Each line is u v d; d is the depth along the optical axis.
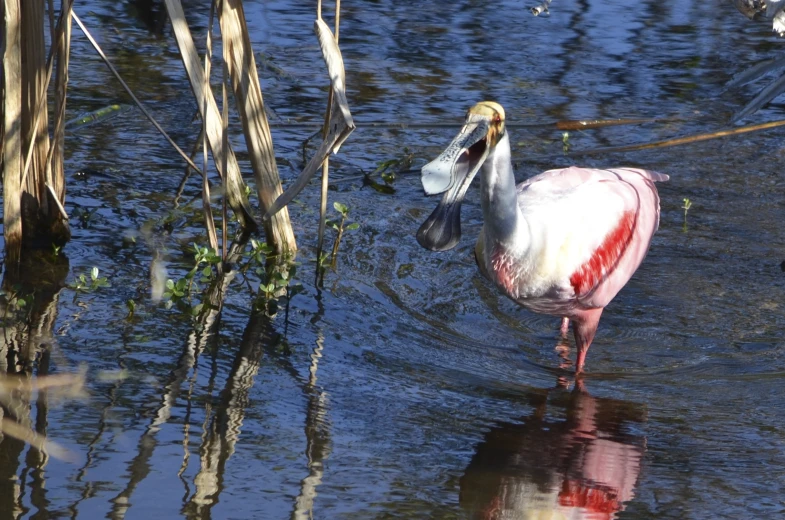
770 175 14.43
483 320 10.46
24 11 10.06
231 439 7.61
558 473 7.50
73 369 8.50
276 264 11.12
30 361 8.58
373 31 19.89
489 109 8.26
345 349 9.36
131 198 12.43
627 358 9.86
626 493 7.25
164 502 6.71
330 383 8.66
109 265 10.67
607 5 22.28
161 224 11.85
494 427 8.16
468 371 9.21
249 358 8.98
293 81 17.06
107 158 13.55
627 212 10.12
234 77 10.74
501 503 7.02
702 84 17.86
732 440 8.16
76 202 12.16
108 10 19.56
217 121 11.03
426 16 21.06
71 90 15.59
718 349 10.07
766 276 11.72
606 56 19.12
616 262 9.83
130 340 9.12
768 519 6.95
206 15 19.61
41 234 11.06
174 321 9.59
